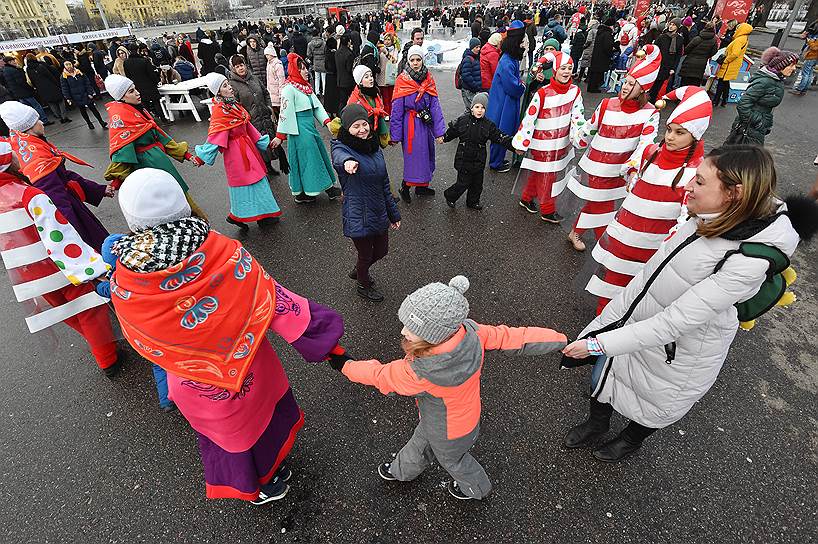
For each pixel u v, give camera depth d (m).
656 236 2.67
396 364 1.58
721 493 2.07
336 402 2.59
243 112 4.13
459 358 1.44
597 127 3.55
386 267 3.92
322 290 3.64
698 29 14.57
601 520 1.98
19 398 2.72
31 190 2.21
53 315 2.50
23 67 9.69
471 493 1.91
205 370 1.40
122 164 3.28
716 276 1.40
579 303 3.40
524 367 2.79
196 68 12.50
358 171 2.88
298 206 5.13
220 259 1.32
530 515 2.01
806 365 2.80
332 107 8.65
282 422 1.94
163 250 1.21
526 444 2.33
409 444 1.94
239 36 15.83
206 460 1.78
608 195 3.56
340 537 1.96
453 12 29.34
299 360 2.89
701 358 1.67
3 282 3.98
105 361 2.77
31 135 2.47
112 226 4.98
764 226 1.35
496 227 4.51
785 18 26.94
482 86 6.73
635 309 1.81
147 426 2.51
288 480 2.17
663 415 1.85
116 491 2.18
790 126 7.34
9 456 2.37
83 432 2.49
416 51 4.45
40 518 2.07
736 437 2.34
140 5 76.38
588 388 2.64
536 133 4.16
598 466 2.21
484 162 4.51
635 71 3.07
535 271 3.79
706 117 2.29
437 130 4.74
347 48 7.79
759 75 4.80
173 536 1.98
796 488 2.09
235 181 4.23
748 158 1.32
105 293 1.78
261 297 1.45
